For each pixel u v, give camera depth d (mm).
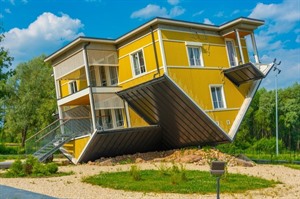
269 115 68188
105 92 23062
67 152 24797
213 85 22719
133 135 23062
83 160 23578
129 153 24812
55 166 18031
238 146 47719
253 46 24594
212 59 23188
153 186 13273
